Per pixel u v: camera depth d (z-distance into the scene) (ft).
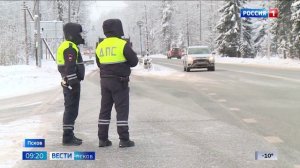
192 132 36.14
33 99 63.36
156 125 39.63
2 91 76.64
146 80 94.94
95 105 54.90
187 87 75.97
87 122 42.19
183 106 51.98
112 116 45.01
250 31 262.47
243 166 25.77
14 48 140.67
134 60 30.71
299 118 42.01
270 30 196.75
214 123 40.11
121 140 31.12
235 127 37.96
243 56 252.62
